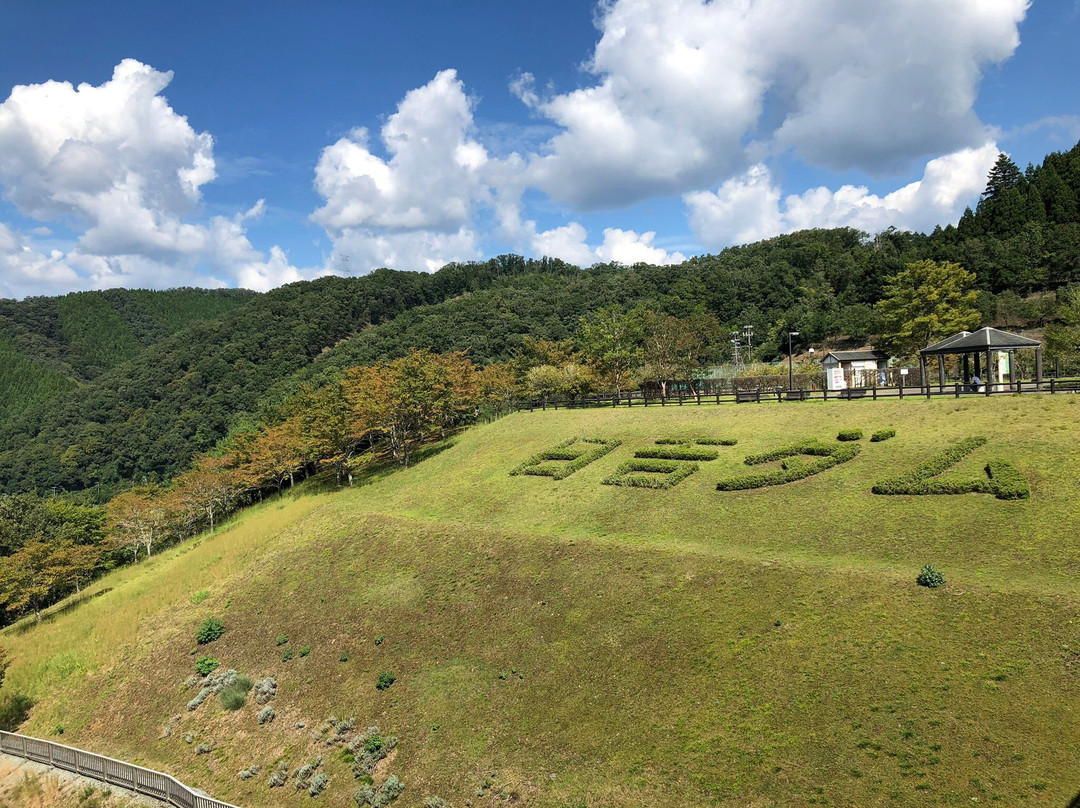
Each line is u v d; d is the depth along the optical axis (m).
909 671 20.53
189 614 38.28
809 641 22.89
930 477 32.59
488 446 57.03
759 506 34.28
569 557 32.62
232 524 59.22
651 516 36.16
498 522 40.00
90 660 36.00
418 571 35.75
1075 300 67.00
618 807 19.00
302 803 22.84
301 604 35.78
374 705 26.50
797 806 17.33
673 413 52.56
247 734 27.14
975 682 19.52
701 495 37.06
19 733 31.16
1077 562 23.94
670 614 26.41
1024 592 22.34
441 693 25.95
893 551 27.61
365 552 39.75
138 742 28.59
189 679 31.73
